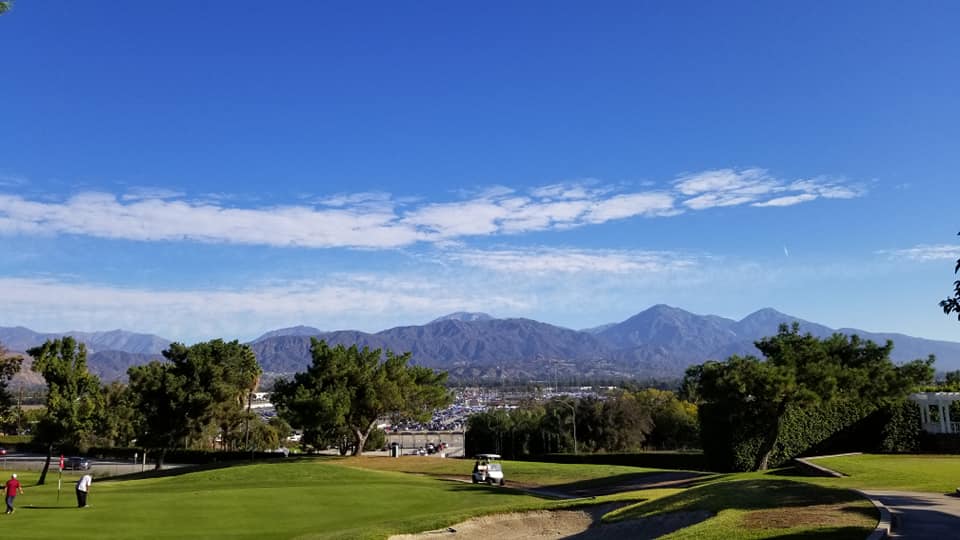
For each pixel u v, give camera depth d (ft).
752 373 128.67
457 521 82.69
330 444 292.81
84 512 95.71
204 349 253.65
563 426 313.73
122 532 79.92
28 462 302.45
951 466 113.60
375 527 79.36
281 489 125.18
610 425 308.60
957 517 56.54
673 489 105.09
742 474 126.41
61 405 179.63
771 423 138.92
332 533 76.33
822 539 46.52
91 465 281.33
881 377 136.05
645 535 67.00
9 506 97.09
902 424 156.97
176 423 247.29
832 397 132.36
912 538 47.06
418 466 188.44
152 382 244.63
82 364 188.03
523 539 79.51
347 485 133.90
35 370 181.27
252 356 277.44
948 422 154.20
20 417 320.91
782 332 146.61
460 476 168.86
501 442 331.57
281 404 214.48
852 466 113.80
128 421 263.90
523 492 123.75
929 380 139.64
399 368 216.33
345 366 206.80
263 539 76.23
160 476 187.62
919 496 73.72
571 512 88.74
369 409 214.07
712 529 53.52
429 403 223.30
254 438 360.28
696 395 153.58
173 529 82.48
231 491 121.80
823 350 139.13
